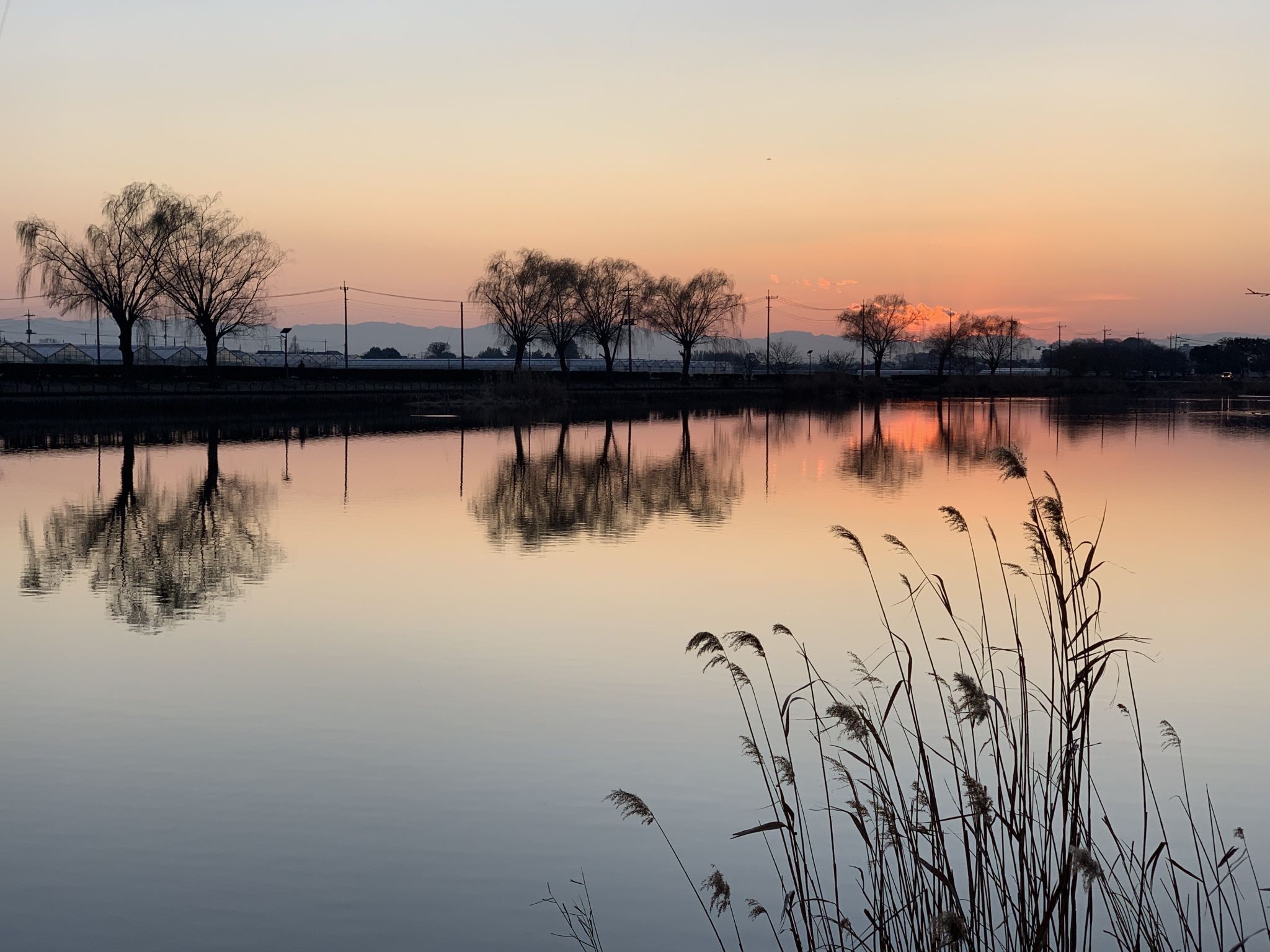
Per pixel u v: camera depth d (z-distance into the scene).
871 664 16.23
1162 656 16.69
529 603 20.34
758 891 9.62
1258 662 16.36
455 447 54.59
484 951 8.81
